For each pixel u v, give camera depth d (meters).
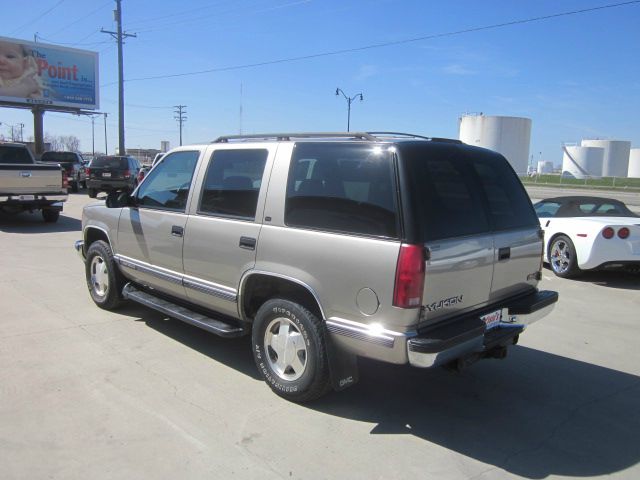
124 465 3.22
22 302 6.48
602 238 8.25
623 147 83.38
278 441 3.54
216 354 5.01
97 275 6.29
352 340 3.59
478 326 3.66
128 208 5.62
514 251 4.17
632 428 3.89
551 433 3.79
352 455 3.41
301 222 3.88
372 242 3.46
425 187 3.51
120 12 34.41
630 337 5.88
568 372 4.88
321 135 4.16
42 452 3.32
